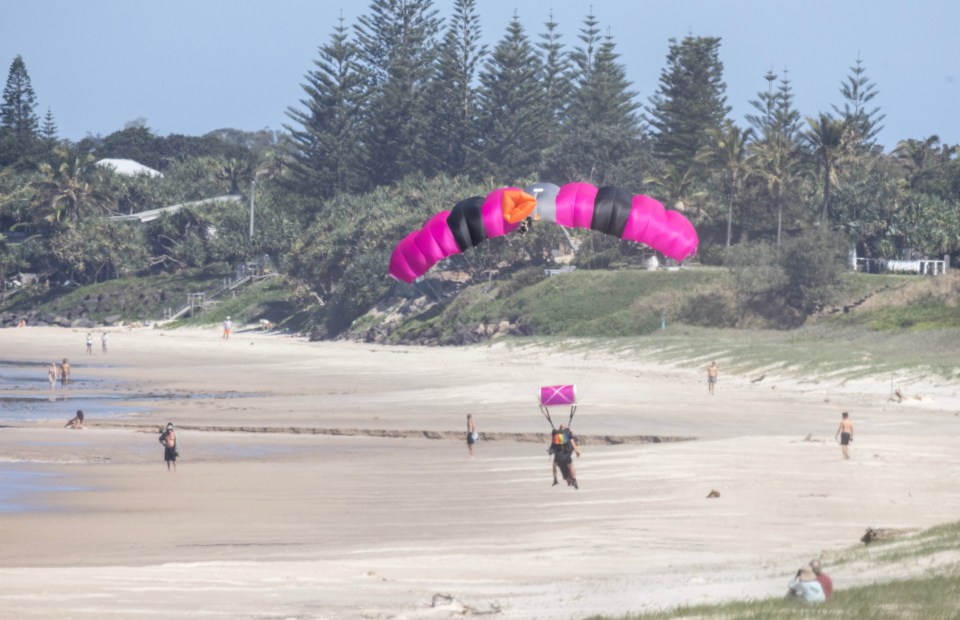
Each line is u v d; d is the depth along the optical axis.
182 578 65.69
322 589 61.81
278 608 56.12
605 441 154.25
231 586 62.78
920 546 66.12
